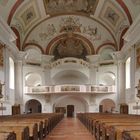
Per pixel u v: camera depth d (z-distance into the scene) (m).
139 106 20.31
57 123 17.44
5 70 21.00
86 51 31.86
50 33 30.77
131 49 22.70
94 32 30.59
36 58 31.86
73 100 34.78
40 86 30.25
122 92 27.95
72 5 27.41
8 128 4.36
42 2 25.41
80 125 16.12
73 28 30.73
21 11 24.34
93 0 25.88
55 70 31.28
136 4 20.62
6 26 19.64
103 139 6.09
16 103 27.02
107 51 31.41
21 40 28.73
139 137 3.11
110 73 30.66
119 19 26.03
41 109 32.03
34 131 5.36
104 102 34.66
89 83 31.08
